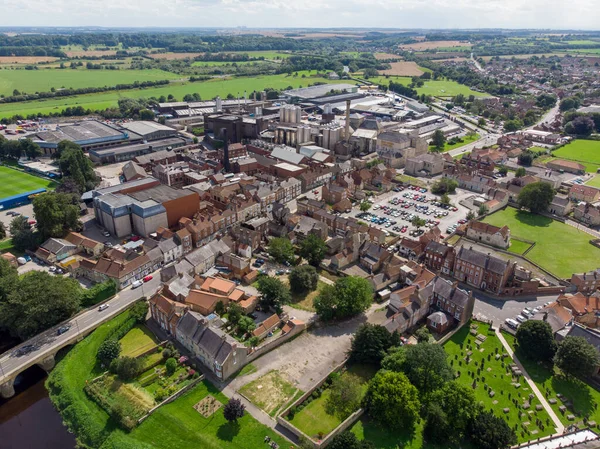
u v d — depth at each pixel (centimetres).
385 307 17562
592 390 13700
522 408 12938
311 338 15838
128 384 13675
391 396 12188
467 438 12094
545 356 14562
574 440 11662
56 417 13250
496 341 15700
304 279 18088
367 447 11175
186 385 13612
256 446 11800
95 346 15138
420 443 11969
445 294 16650
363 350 14400
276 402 13162
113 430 12306
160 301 16138
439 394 12419
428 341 14962
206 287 17750
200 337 14412
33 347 14712
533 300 18088
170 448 11775
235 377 14038
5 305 15375
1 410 13488
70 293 16362
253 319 16575
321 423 12462
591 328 16175
